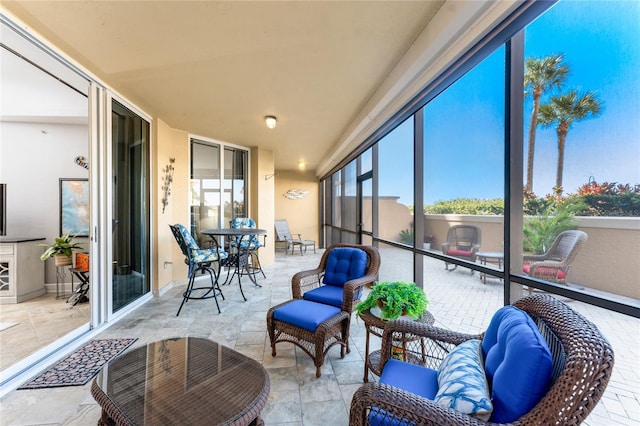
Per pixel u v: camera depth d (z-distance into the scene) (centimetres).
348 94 313
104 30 196
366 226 460
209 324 280
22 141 366
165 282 402
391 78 262
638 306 106
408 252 313
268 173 593
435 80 231
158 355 152
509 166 165
